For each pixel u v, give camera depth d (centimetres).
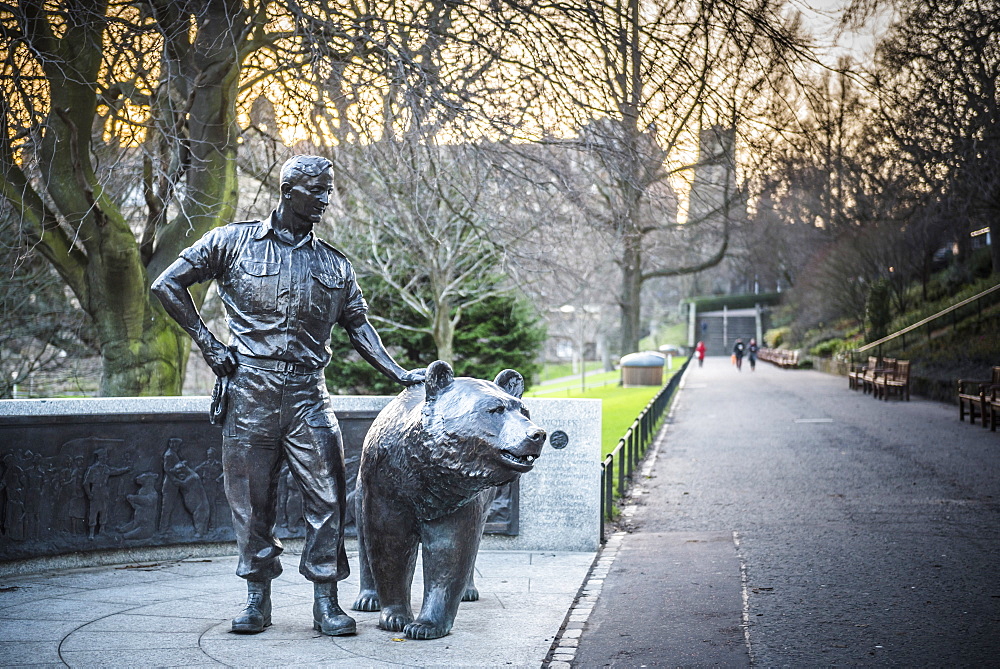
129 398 834
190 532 843
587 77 1194
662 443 1939
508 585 759
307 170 581
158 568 798
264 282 580
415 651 562
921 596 718
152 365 1212
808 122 1253
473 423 543
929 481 1329
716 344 10169
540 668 538
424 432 555
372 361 620
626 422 2262
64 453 784
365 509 593
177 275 580
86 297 1201
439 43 1147
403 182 1350
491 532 903
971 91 1656
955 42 1628
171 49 1126
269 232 591
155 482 830
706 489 1321
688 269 4144
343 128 1346
